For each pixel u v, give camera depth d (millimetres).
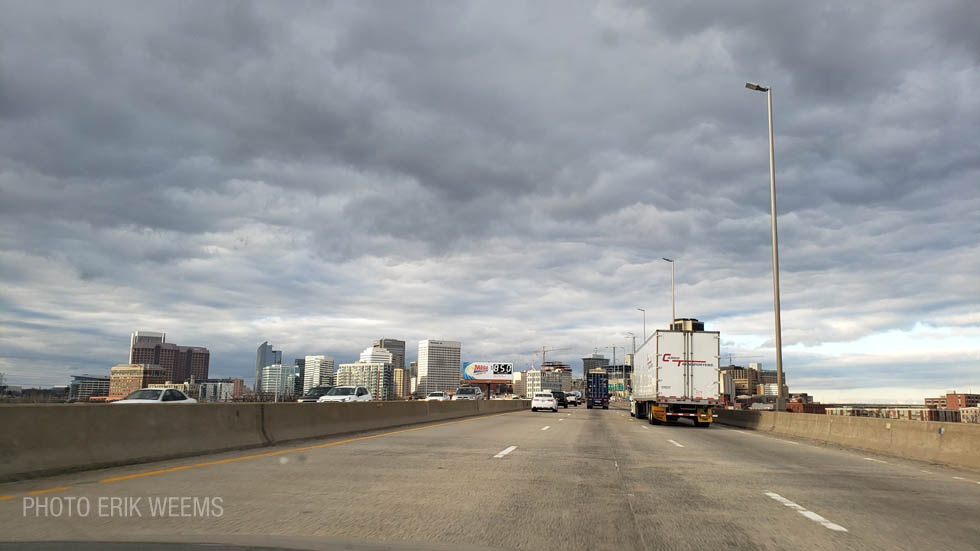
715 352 32281
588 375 78125
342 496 8766
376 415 25562
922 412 28531
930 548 6605
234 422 15930
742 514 8219
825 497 9805
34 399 22609
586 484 10547
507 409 56812
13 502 8086
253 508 7781
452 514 7711
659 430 27875
